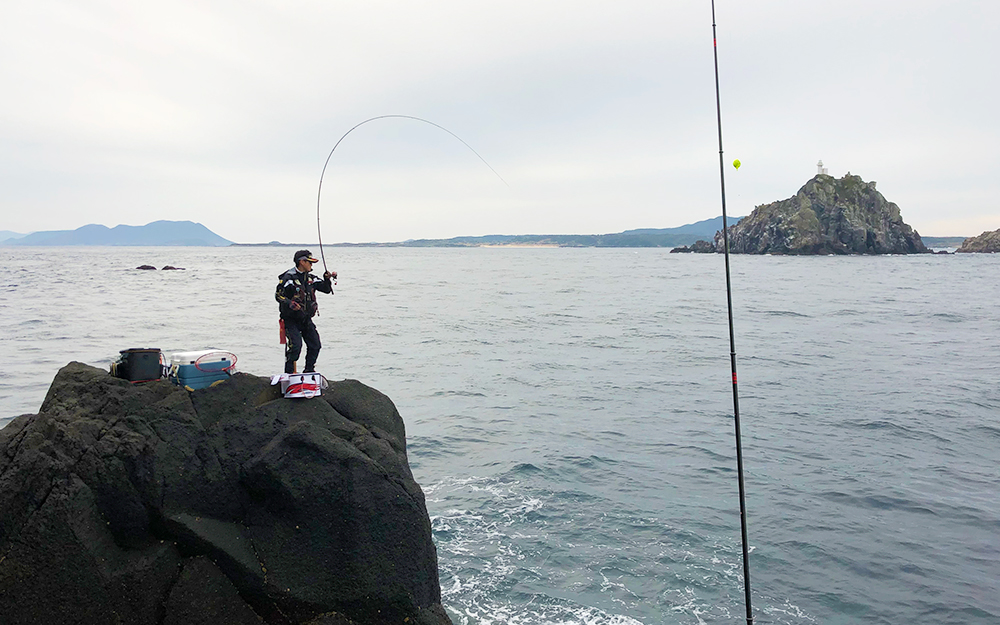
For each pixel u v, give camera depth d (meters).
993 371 26.27
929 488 14.25
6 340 32.03
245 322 40.59
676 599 10.04
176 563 6.36
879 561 11.24
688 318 46.25
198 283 80.25
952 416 19.64
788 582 10.60
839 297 60.75
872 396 22.22
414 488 7.25
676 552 11.44
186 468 6.60
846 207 162.38
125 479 6.30
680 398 22.33
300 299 7.81
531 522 12.49
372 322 43.56
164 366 7.44
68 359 27.03
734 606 9.93
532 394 22.97
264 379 7.36
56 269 109.56
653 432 18.33
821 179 167.62
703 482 14.60
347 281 91.06
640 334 38.19
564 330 40.12
